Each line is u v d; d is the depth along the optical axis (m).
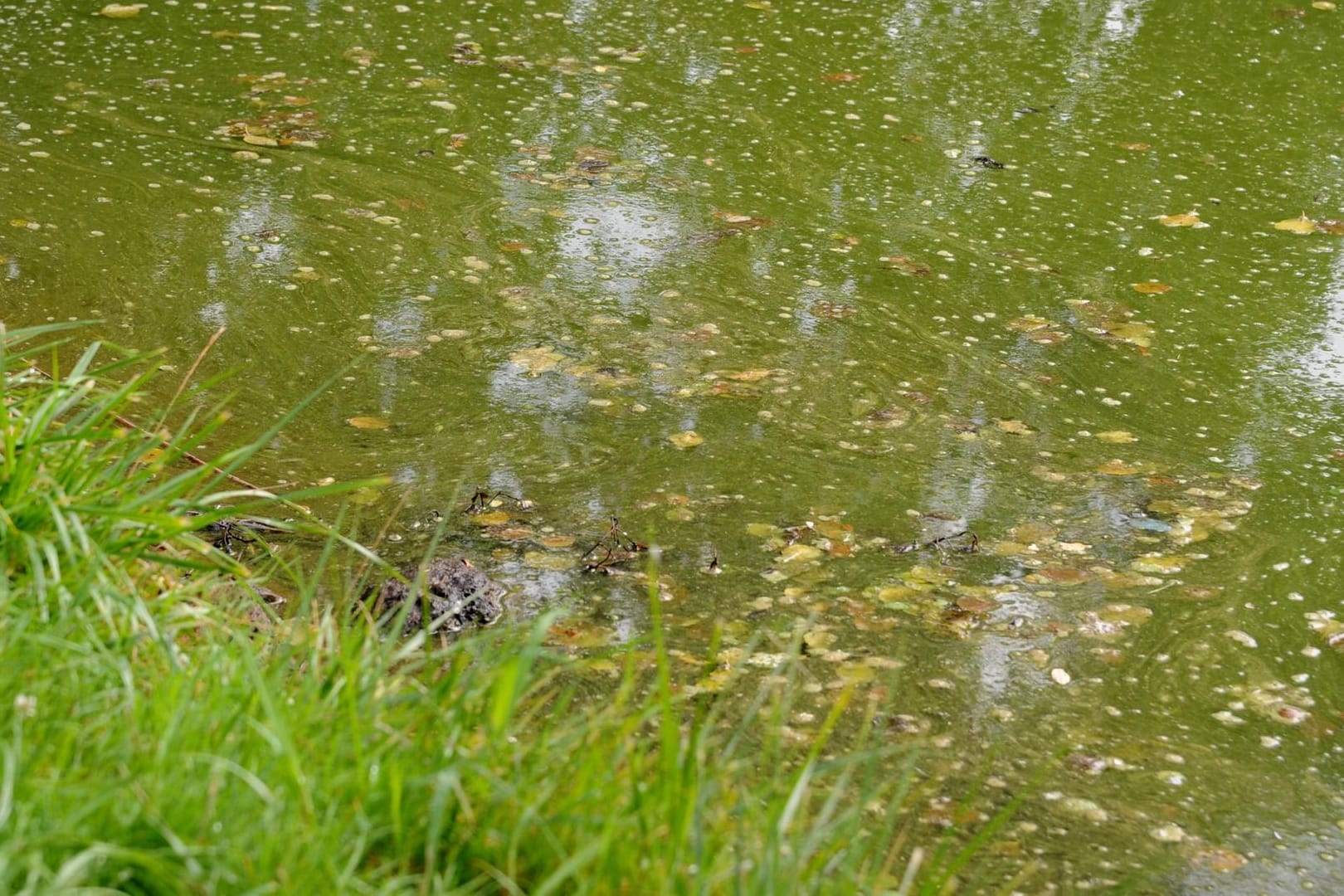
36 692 2.03
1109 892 2.53
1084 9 8.42
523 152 6.18
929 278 5.25
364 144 6.17
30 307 4.67
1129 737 2.98
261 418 4.13
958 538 3.69
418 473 3.90
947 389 4.50
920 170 6.21
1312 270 5.42
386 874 1.86
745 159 6.24
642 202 5.78
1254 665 3.23
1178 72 7.49
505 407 4.28
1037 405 4.43
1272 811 2.79
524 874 1.91
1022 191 6.04
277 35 7.44
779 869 1.91
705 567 3.51
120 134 6.11
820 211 5.78
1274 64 7.65
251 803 1.86
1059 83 7.29
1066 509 3.87
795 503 3.83
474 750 2.09
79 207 5.42
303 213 5.50
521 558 3.51
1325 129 6.84
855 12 8.22
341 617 3.19
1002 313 5.02
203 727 1.99
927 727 2.96
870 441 4.19
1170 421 4.37
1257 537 3.75
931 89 7.14
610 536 3.63
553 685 2.98
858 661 3.16
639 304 4.96
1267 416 4.41
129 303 4.75
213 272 4.99
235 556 3.40
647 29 7.82
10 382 2.80
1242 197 6.07
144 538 2.44
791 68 7.35
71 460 2.59
